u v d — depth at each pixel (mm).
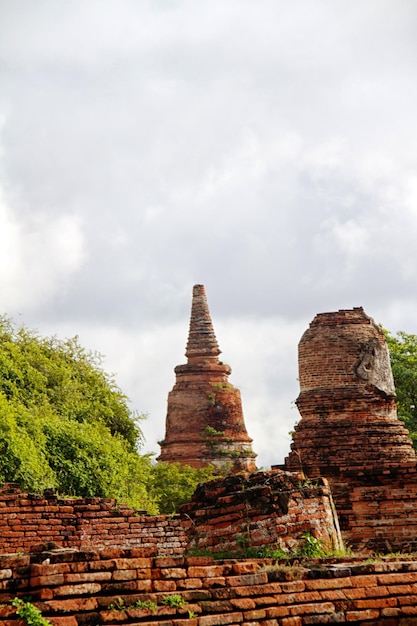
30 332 33781
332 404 22562
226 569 10539
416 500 20719
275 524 15195
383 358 23234
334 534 15523
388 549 19609
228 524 15805
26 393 29969
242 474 16938
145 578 10023
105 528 18016
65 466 25516
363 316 23375
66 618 9398
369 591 10820
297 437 22578
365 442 22125
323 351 23047
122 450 28734
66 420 29328
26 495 17812
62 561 9992
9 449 23672
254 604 10273
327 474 21844
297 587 10570
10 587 9555
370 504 20875
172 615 9852
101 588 9781
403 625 10797
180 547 17891
